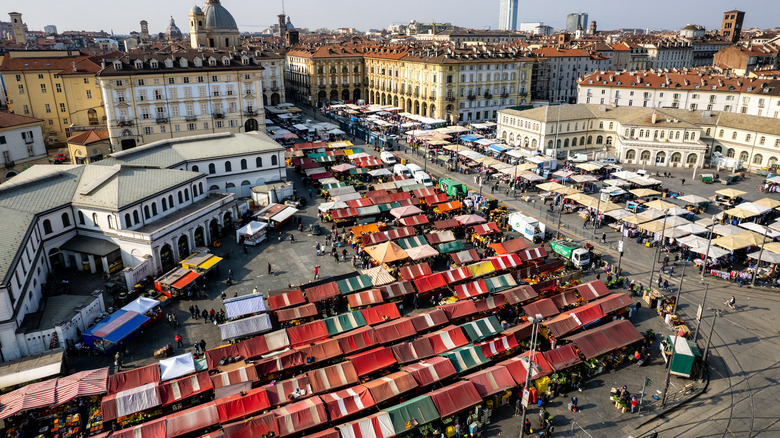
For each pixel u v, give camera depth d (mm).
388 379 43406
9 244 52281
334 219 81125
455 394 41875
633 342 50219
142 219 68000
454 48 170000
